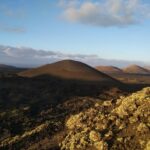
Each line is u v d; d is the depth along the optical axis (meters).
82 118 36.78
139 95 34.06
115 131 30.70
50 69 198.25
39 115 75.00
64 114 72.69
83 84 149.00
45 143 35.44
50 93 120.56
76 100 101.06
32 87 131.50
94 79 181.38
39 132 39.09
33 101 104.62
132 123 31.00
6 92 118.81
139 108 32.25
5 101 104.50
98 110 37.25
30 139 37.94
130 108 32.94
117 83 178.38
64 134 35.88
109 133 30.36
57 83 147.12
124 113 32.62
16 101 104.88
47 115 74.75
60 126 39.66
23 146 36.84
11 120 67.56
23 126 62.53
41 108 86.88
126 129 30.55
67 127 38.12
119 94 128.25
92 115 36.50
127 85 176.88
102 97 119.50
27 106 90.69
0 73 159.62
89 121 35.03
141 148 27.73
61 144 33.22
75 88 134.38
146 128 29.48
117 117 32.62
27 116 72.88
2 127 61.28
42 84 139.88
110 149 28.62
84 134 31.83
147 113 31.36
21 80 143.75
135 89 155.88
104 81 178.12
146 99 33.22
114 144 29.03
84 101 98.81
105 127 31.75
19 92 120.44
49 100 106.88
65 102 96.69
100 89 136.50
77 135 32.09
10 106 94.75
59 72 190.75
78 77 182.00
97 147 29.31
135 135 29.36
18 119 68.56
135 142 28.62
